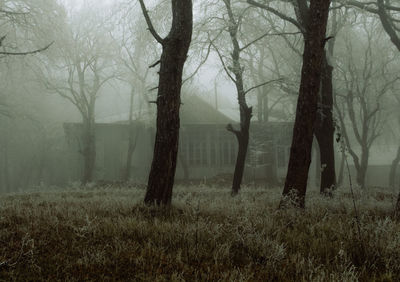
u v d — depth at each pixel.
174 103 8.20
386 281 3.25
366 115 22.11
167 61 8.23
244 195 12.01
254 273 3.40
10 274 3.36
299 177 7.87
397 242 3.96
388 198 10.91
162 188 7.94
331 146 12.02
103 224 5.54
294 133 8.05
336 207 8.16
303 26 11.91
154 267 3.56
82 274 3.38
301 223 5.96
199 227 4.86
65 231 5.38
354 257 3.87
